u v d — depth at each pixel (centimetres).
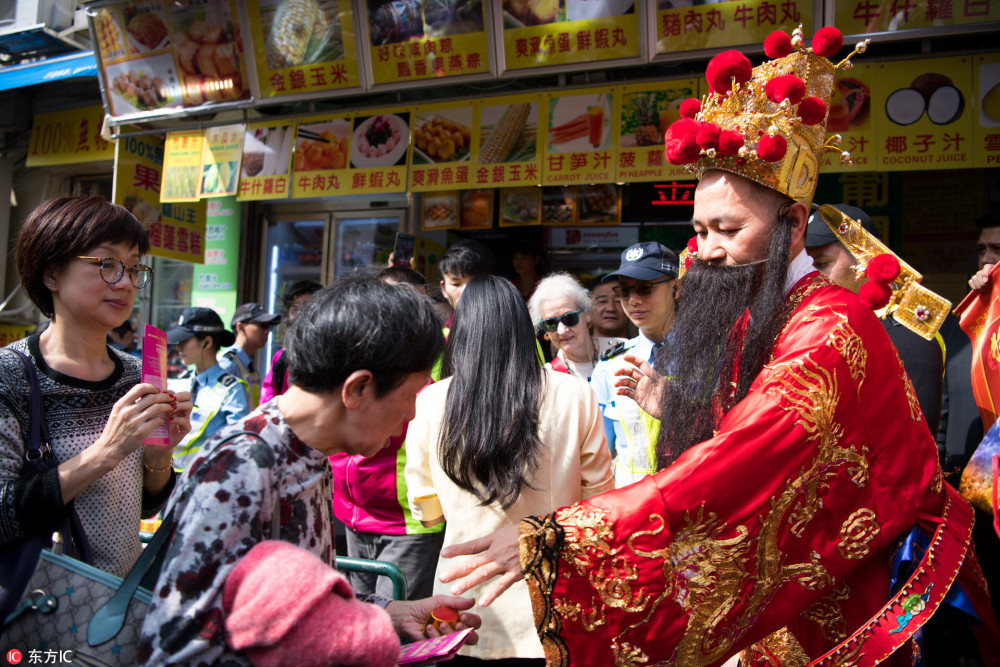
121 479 158
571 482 182
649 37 364
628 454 242
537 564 123
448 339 191
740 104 148
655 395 175
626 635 123
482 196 503
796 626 148
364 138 446
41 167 636
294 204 572
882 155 345
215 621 95
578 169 402
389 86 424
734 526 124
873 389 135
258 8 437
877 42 360
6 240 640
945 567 140
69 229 152
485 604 126
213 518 98
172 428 161
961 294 471
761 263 145
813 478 129
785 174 141
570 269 564
